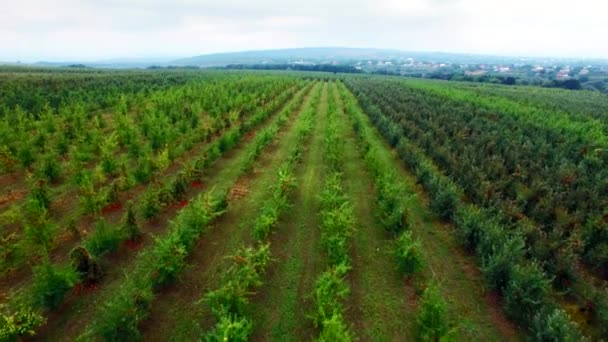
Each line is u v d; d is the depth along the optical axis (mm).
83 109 30750
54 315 9148
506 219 13539
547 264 10688
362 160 21969
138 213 14617
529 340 8477
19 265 10945
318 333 8797
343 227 11914
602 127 29438
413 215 14844
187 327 8930
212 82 63531
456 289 10547
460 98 47781
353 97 53781
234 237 13000
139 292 8688
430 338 8289
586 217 13727
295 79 84938
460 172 17828
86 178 14797
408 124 28609
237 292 8820
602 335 8836
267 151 23672
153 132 22891
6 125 21594
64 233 12953
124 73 92812
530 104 44406
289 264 11523
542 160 19922
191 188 17141
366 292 10312
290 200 16109
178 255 10070
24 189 16594
